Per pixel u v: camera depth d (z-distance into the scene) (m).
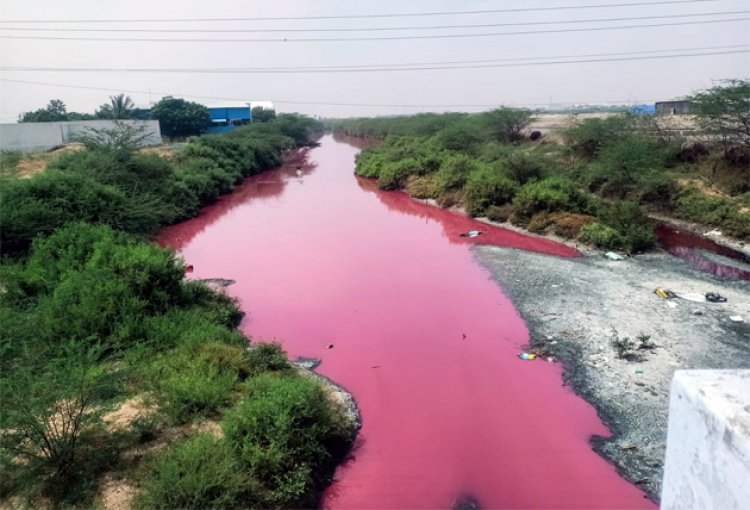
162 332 10.12
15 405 6.46
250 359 9.77
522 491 7.14
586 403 9.04
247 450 6.71
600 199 22.11
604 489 7.12
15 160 24.75
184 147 34.06
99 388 7.16
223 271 16.86
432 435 8.40
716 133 22.56
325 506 6.94
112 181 20.86
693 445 1.95
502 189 23.78
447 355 10.98
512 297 13.89
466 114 54.62
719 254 17.20
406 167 32.81
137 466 6.76
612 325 11.71
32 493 6.28
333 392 9.46
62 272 12.08
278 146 50.38
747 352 10.23
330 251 19.19
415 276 16.03
